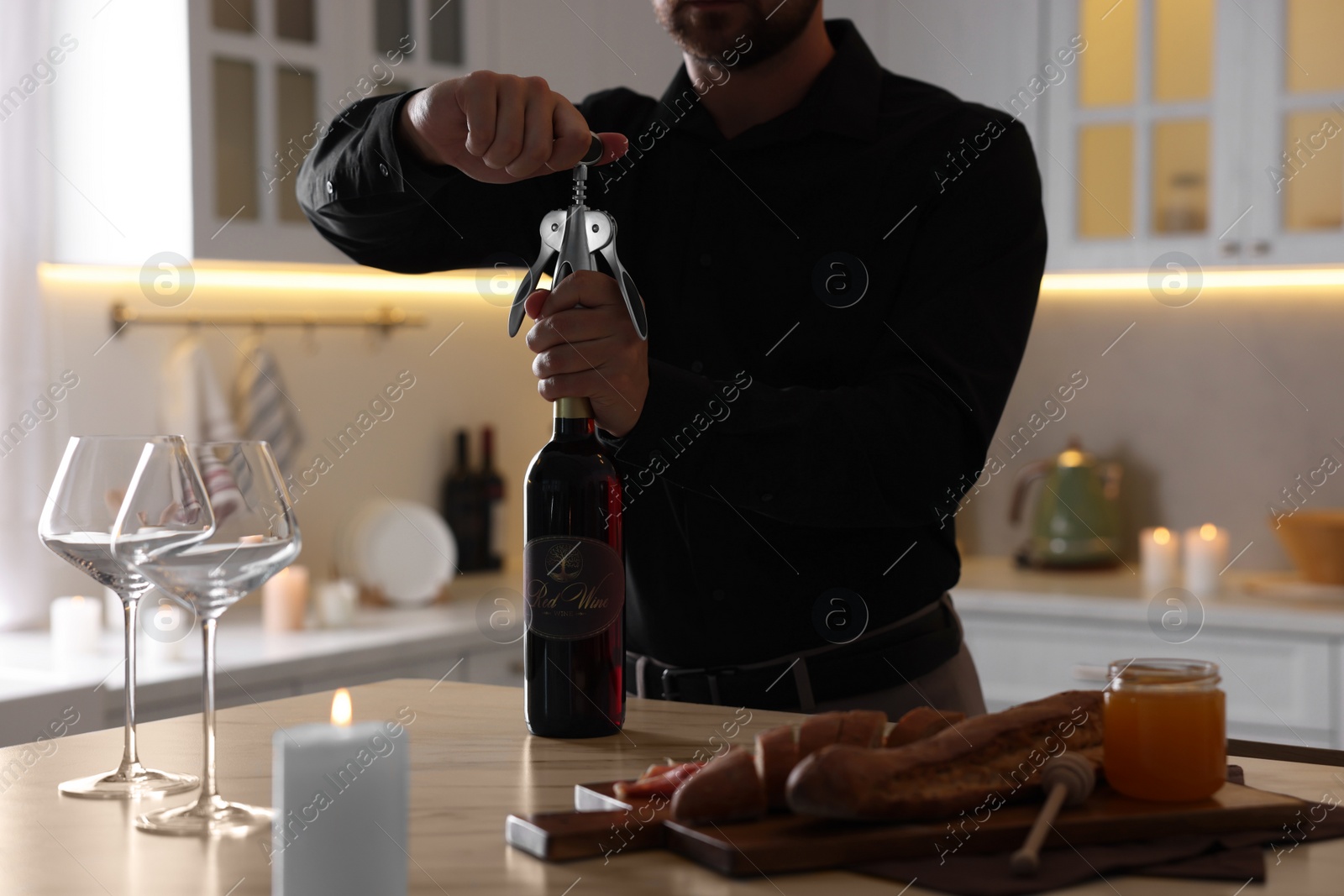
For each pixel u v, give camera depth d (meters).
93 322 2.35
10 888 0.61
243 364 2.55
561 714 0.88
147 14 2.15
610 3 2.70
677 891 0.59
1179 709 0.69
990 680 2.48
